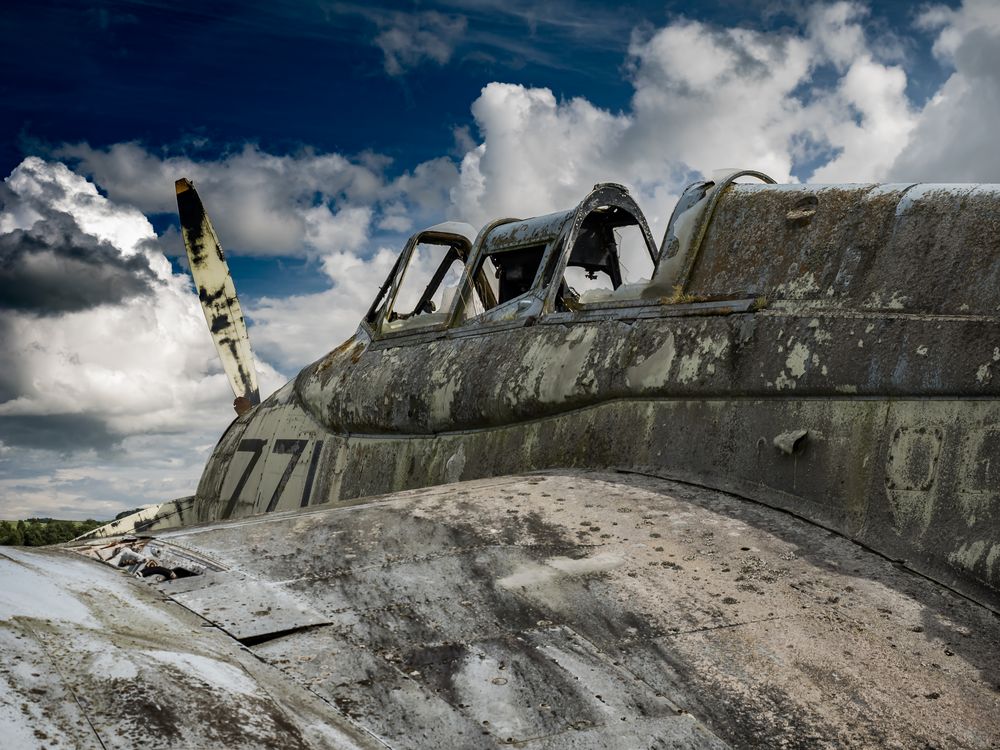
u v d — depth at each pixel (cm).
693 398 430
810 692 252
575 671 249
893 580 319
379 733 212
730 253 451
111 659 192
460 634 264
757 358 406
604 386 464
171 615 243
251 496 696
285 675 223
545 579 301
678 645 269
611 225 624
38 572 245
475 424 535
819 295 402
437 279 691
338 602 275
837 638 279
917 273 373
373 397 600
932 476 339
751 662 264
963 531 322
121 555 306
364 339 665
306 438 668
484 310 621
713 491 401
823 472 371
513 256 621
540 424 500
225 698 191
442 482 545
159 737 170
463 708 229
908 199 396
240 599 268
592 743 219
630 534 345
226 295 907
